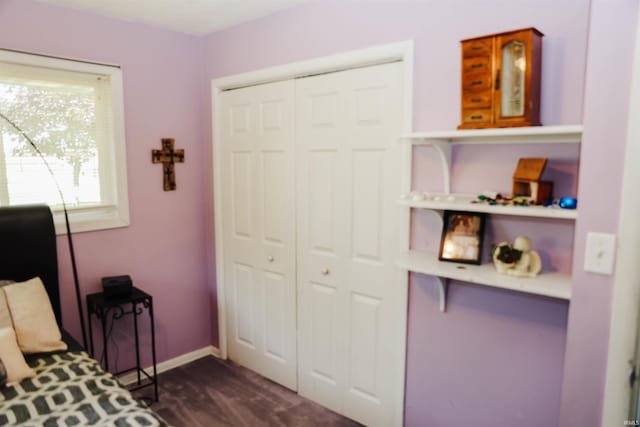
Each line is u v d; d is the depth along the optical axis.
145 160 2.84
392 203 2.17
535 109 1.57
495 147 1.78
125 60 2.69
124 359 2.84
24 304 2.02
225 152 3.01
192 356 3.21
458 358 2.00
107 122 2.69
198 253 3.20
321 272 2.53
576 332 1.33
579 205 1.29
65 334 2.28
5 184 2.35
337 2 2.25
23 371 1.75
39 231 2.30
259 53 2.67
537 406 1.79
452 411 2.05
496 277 1.60
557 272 1.66
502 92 1.56
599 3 1.20
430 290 2.06
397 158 2.13
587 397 1.33
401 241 2.13
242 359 3.11
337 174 2.38
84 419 1.51
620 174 1.21
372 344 2.33
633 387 1.25
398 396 2.22
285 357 2.80
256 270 2.92
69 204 2.57
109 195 2.75
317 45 2.37
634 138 1.17
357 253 2.35
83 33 2.51
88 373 1.84
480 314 1.91
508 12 1.69
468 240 1.83
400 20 2.01
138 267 2.87
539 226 1.70
